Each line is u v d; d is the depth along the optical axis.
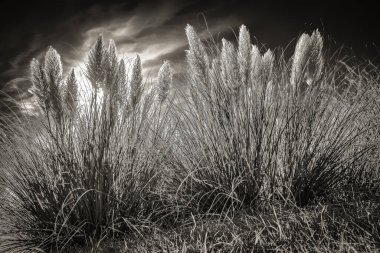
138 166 3.24
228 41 3.36
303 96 3.17
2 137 3.40
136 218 3.03
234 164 3.03
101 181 2.97
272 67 3.29
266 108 3.11
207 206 3.06
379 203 2.62
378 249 2.12
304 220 2.50
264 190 2.99
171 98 3.54
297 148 2.97
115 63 3.27
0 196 3.29
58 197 3.00
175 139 3.49
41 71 3.29
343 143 3.09
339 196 2.92
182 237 2.61
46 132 3.29
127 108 3.42
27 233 3.08
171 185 3.33
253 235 2.43
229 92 3.24
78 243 2.93
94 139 3.07
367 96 3.71
